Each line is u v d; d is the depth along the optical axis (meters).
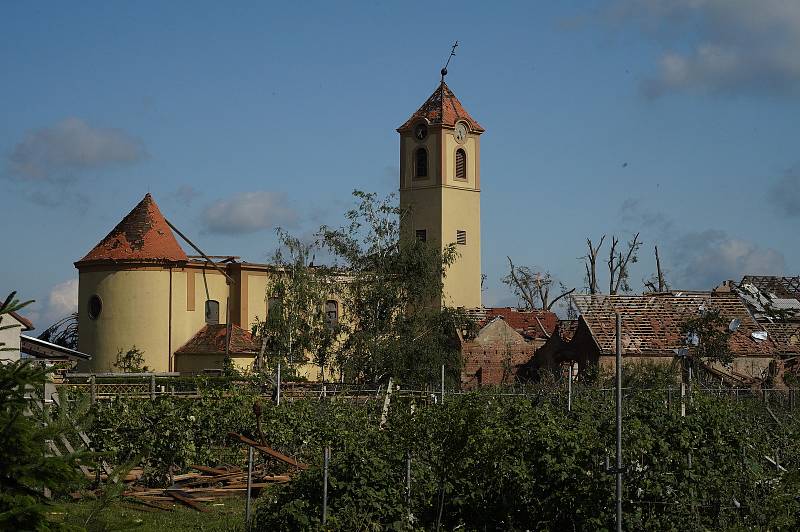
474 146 74.56
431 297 58.62
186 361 57.88
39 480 8.51
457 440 15.21
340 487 14.83
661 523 14.37
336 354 57.03
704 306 51.94
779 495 14.77
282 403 26.45
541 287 91.94
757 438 18.58
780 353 49.72
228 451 23.36
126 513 18.70
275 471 22.52
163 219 60.06
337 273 58.78
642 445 14.93
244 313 60.66
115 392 29.12
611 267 83.88
